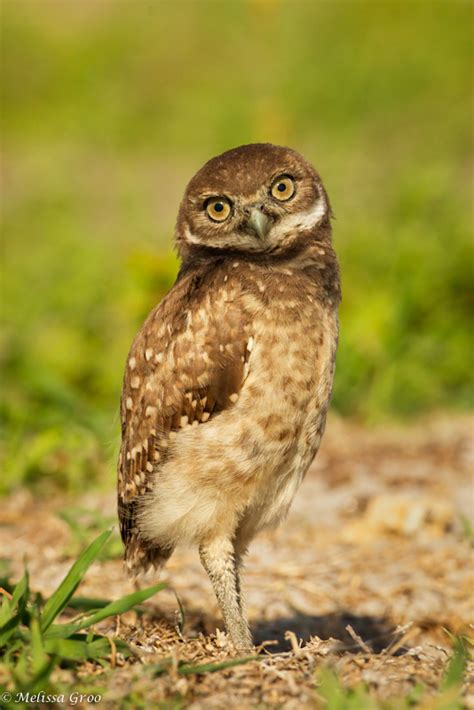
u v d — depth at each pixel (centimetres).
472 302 1995
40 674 737
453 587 1216
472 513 1418
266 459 961
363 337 1848
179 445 967
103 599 1052
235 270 993
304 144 3578
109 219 3102
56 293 2153
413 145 3709
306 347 966
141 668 783
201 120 4112
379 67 4062
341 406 1811
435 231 2133
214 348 962
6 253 2666
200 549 990
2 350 1872
